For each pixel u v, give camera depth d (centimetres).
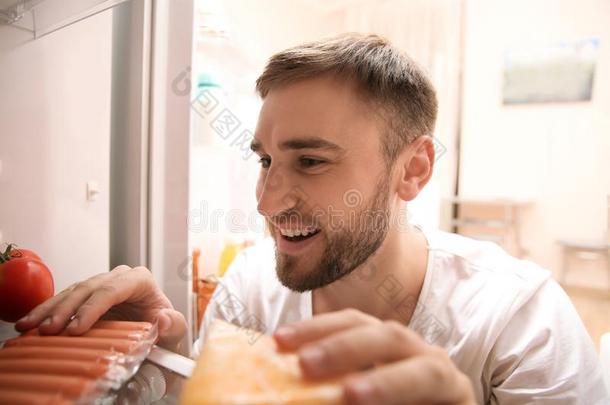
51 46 42
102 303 33
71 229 45
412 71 45
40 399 22
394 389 18
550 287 52
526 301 48
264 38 89
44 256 43
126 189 49
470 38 177
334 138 38
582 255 140
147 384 31
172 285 49
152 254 48
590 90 155
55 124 43
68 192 45
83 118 45
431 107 49
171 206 49
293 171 39
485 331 46
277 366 21
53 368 25
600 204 149
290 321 54
